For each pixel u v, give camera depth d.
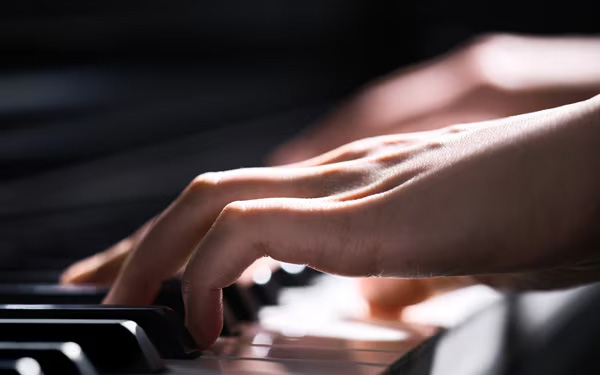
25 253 0.52
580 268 0.41
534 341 0.55
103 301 0.40
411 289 0.43
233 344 0.37
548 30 1.74
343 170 0.37
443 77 0.69
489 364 0.46
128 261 0.39
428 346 0.37
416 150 0.36
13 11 1.20
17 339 0.32
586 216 0.34
